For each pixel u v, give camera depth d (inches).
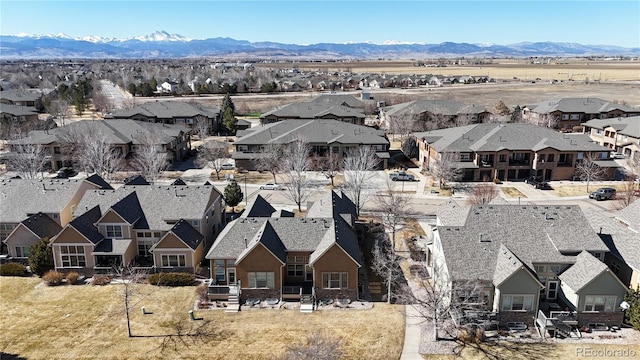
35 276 1984.5
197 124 4768.7
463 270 1621.6
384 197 2886.3
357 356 1441.9
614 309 1569.9
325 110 4832.7
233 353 1459.2
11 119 4756.4
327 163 3597.4
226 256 1791.3
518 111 5182.1
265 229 1824.6
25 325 1621.6
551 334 1531.7
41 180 2394.2
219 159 3796.8
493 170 3316.9
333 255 1723.7
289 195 3014.3
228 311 1697.8
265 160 3469.5
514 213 1807.3
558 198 2952.8
